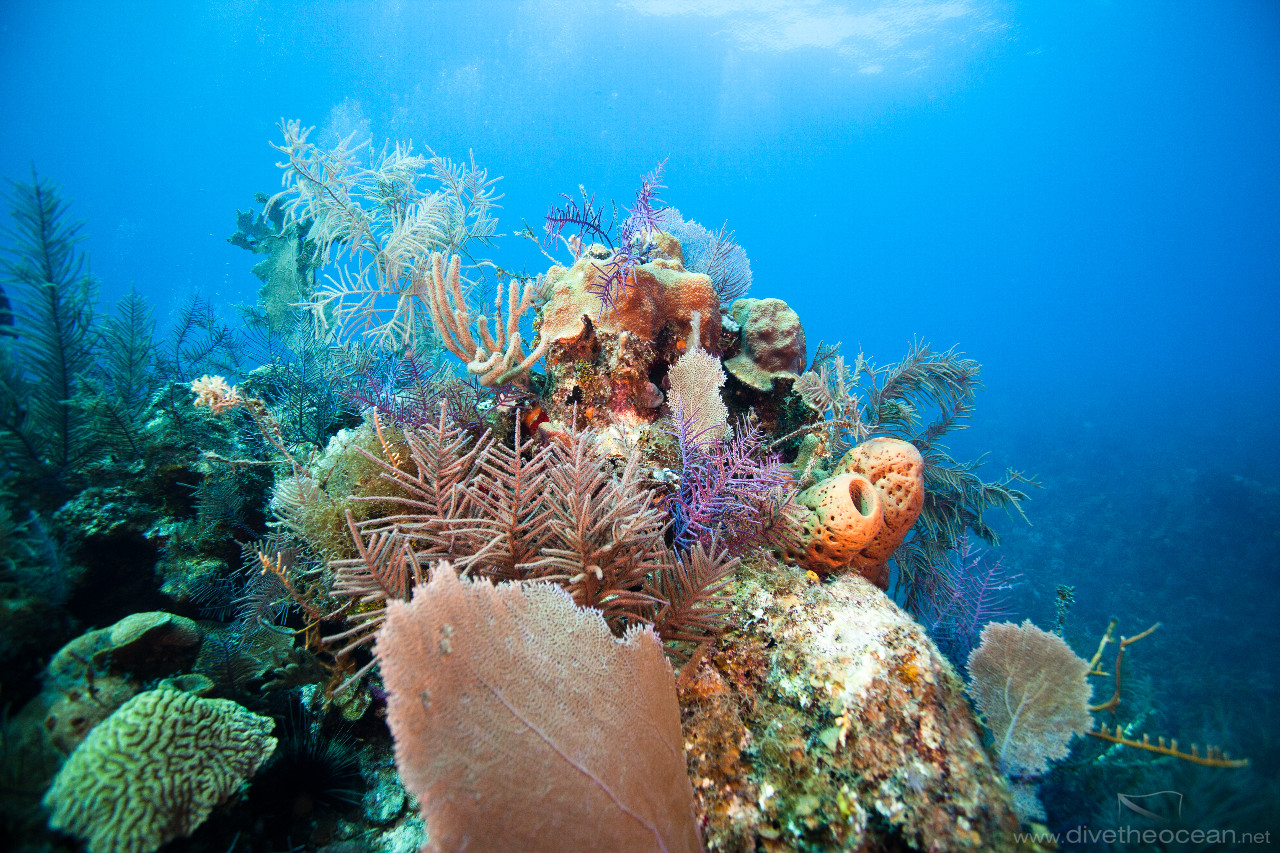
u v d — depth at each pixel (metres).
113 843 1.54
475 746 1.28
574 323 3.20
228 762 1.84
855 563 3.01
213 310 5.82
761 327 3.96
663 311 3.46
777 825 1.92
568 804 1.38
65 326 3.15
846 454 3.29
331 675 2.47
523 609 1.54
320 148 4.88
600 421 3.18
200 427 3.47
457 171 5.40
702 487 2.72
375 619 2.03
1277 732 3.37
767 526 2.80
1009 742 2.27
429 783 1.17
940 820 1.81
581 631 1.62
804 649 2.31
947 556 4.36
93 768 1.61
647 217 3.80
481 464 2.25
